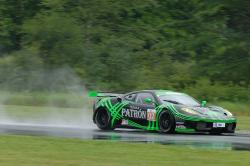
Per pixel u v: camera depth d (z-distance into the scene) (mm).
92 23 111375
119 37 112750
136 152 22984
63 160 20578
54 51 103938
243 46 106000
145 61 108000
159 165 19656
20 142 26094
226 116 34562
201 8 115000
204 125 33562
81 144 25547
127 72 102000
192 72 103312
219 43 108188
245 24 111000
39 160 20516
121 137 30875
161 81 100000
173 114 34031
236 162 20562
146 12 122375
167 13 124375
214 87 87750
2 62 103312
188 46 111312
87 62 104000
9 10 124625
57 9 108625
